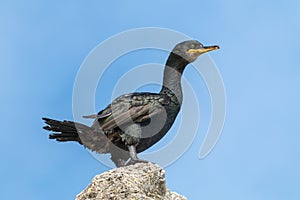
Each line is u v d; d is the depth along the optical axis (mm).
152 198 11570
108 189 11562
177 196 13008
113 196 11406
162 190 12273
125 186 11508
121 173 11820
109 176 11750
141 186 11734
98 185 11680
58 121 14180
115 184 11594
